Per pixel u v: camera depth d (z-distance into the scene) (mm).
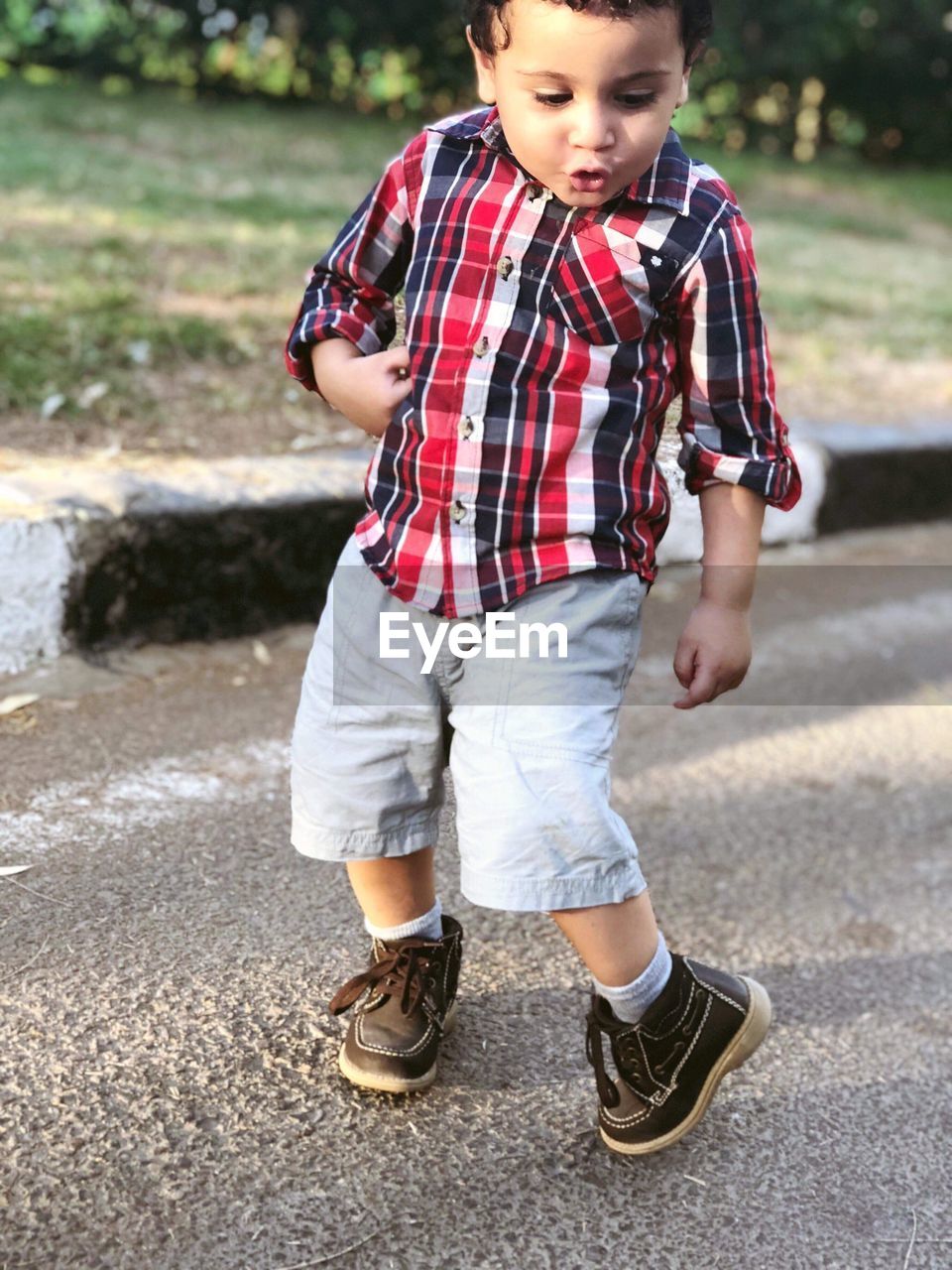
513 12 1317
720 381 1502
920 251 8195
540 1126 1674
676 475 1583
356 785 1541
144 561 2682
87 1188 1469
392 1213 1504
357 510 2963
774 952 2119
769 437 1534
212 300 4309
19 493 2635
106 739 2379
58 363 3445
